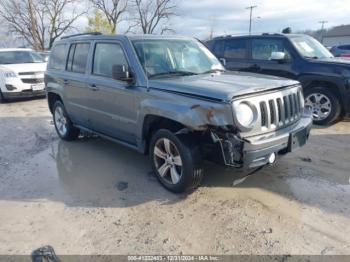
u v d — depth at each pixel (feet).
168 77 13.08
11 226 10.75
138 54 13.42
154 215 11.09
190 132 11.57
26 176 14.82
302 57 22.21
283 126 11.75
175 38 15.52
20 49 39.58
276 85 11.68
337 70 20.54
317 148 17.11
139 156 16.88
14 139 21.07
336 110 21.07
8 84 33.58
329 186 12.70
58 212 11.53
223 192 12.44
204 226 10.34
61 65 18.83
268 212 10.98
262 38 24.29
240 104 10.27
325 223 10.25
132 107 13.28
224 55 26.25
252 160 10.46
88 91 15.98
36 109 31.17
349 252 8.92
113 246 9.57
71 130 19.42
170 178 12.84
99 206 11.84
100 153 17.60
